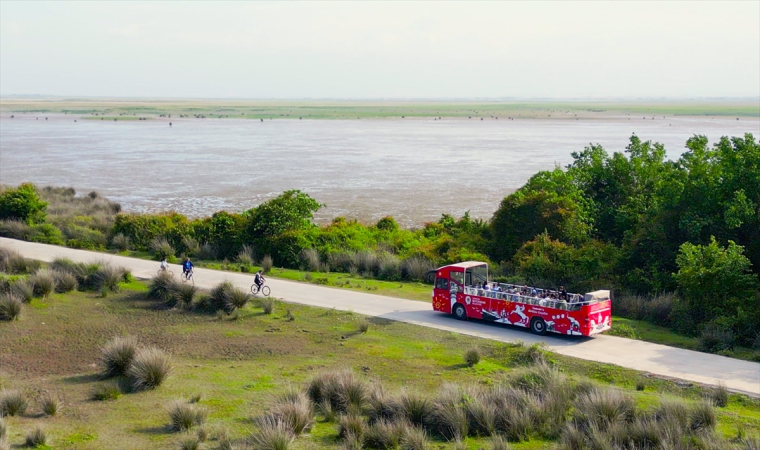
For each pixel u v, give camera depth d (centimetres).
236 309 2728
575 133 15975
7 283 2831
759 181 3000
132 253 4056
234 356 2247
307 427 1609
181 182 7300
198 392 1872
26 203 4650
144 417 1686
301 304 2911
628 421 1619
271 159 9894
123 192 6612
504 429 1608
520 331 2552
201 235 4200
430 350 2314
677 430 1502
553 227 3722
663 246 3175
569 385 1858
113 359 2025
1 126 18775
